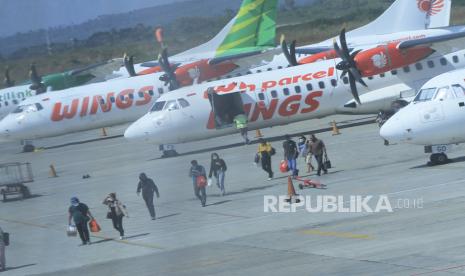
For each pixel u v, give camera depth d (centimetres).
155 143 13862
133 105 17550
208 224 7800
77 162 14788
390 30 18950
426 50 14575
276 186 9775
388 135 9862
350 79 14450
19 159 16288
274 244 6500
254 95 14238
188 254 6481
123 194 10338
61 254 7188
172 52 12688
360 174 9838
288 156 10119
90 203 9975
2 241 6838
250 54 16988
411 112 9706
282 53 18012
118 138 18588
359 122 15900
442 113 9562
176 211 8769
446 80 9806
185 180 10819
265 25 18062
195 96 13975
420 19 19050
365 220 7062
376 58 14400
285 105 14350
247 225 7531
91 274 6194
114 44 12556
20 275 6488
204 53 17400
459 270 5022
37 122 17338
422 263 5294
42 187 12006
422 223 6575
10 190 11175
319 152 10144
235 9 18900
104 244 7425
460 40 14450
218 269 5812
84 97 17475
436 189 8125
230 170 11488
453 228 6222
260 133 15650
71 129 17550
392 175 9412
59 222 8969
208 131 14075
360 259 5619
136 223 8344
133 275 5953
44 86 18725
